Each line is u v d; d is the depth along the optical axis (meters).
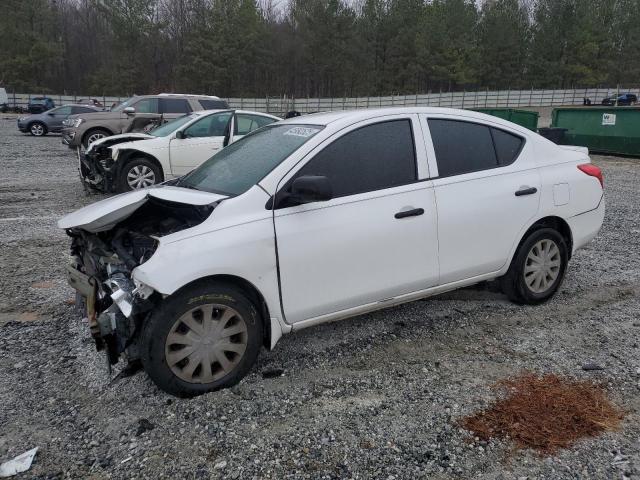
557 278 4.76
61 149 18.47
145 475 2.66
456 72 64.38
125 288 3.15
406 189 3.84
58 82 64.69
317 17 61.38
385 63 65.56
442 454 2.80
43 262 5.97
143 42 59.41
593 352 3.89
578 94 60.97
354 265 3.64
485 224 4.18
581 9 67.44
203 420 3.08
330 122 3.80
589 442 2.88
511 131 4.53
